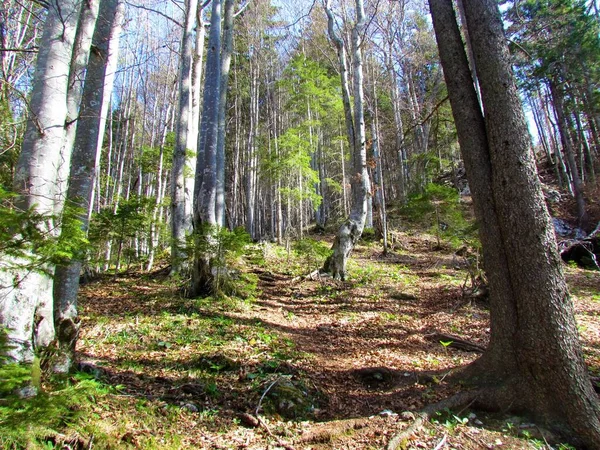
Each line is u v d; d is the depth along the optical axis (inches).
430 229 562.6
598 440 134.3
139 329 247.4
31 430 82.3
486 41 166.6
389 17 697.0
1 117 226.4
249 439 132.3
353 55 498.0
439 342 261.6
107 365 180.1
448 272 503.2
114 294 358.6
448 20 186.7
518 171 157.6
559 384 144.6
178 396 155.6
